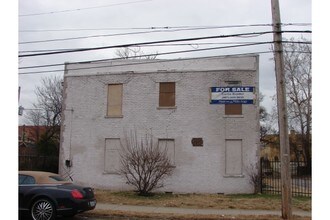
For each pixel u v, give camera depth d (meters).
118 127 23.00
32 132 53.59
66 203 11.97
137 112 22.81
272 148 59.78
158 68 22.94
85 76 24.05
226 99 21.72
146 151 20.98
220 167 21.38
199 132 21.86
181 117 22.19
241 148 21.38
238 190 21.05
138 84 23.08
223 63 22.11
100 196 19.06
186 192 21.48
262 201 17.67
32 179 12.40
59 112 49.97
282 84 13.39
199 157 21.67
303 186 26.89
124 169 22.11
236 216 13.64
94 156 23.22
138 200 18.05
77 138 23.66
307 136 47.59
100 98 23.62
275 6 13.76
